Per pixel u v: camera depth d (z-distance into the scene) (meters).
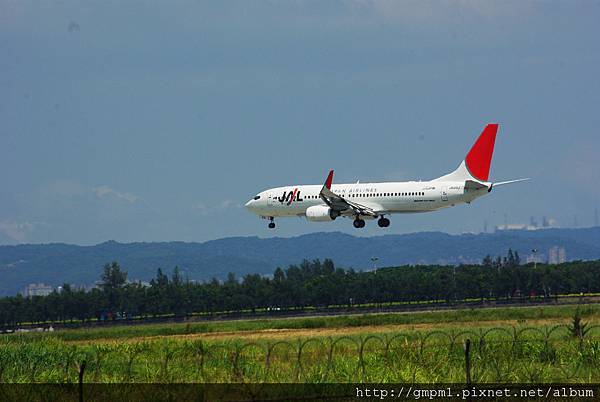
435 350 118.38
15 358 129.38
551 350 116.50
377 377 101.81
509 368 105.94
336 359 114.62
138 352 135.25
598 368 106.62
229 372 107.75
